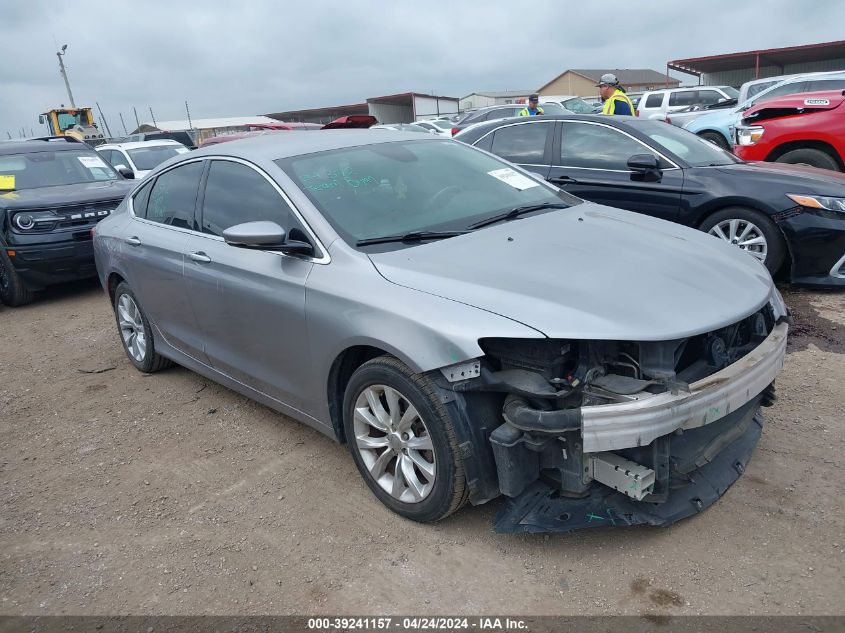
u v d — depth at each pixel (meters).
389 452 3.07
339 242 3.20
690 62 35.84
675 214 5.99
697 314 2.65
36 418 4.60
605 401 2.50
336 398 3.31
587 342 2.61
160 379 5.11
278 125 21.31
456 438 2.71
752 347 2.98
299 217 3.37
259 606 2.65
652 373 2.54
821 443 3.42
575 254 3.08
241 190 3.81
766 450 3.40
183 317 4.30
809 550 2.68
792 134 8.75
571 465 2.66
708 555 2.70
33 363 5.75
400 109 52.75
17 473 3.87
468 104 64.88
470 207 3.65
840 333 4.90
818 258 5.53
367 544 2.96
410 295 2.84
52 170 8.66
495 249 3.14
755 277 3.11
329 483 3.47
